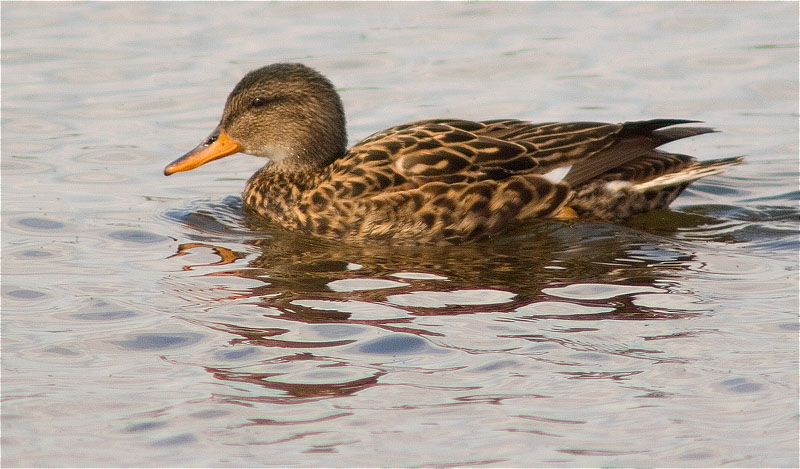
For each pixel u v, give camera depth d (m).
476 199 14.66
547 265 13.45
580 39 22.50
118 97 20.16
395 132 15.66
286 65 16.50
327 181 15.32
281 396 10.14
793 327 11.28
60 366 10.77
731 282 12.63
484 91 20.16
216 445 9.34
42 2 24.67
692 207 15.61
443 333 11.36
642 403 9.87
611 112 19.23
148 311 12.09
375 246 14.55
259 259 13.91
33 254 13.93
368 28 23.20
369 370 10.59
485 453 9.16
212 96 20.09
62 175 17.09
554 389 10.15
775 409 9.71
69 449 9.29
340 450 9.23
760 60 21.30
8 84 20.58
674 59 21.47
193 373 10.61
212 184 17.25
